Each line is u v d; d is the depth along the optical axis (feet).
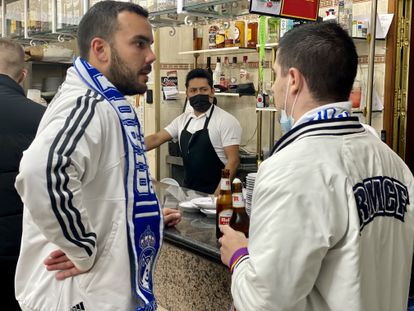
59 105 4.52
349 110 4.05
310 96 3.99
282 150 3.89
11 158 7.02
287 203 3.61
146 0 9.27
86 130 4.40
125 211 4.67
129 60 5.00
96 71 4.88
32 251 4.99
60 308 4.74
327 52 3.91
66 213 4.20
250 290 3.74
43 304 4.82
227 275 6.46
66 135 4.27
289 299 3.57
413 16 11.05
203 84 11.41
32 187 4.12
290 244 3.56
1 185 7.00
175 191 9.71
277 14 7.16
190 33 16.43
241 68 15.03
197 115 11.67
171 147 15.72
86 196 4.59
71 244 4.34
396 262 4.17
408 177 4.40
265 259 3.60
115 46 4.97
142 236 4.81
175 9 8.64
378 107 11.09
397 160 4.34
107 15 5.00
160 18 9.62
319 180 3.66
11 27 14.98
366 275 3.77
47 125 4.42
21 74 7.93
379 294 3.99
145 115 16.56
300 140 3.87
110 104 4.73
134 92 5.24
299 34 4.06
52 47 16.94
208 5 8.00
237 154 11.25
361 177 3.84
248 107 15.25
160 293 7.81
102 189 4.64
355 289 3.62
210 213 7.54
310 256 3.54
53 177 4.12
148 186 4.95
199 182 11.61
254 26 13.29
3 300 7.22
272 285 3.56
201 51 14.71
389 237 4.05
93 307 4.63
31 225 4.97
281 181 3.67
